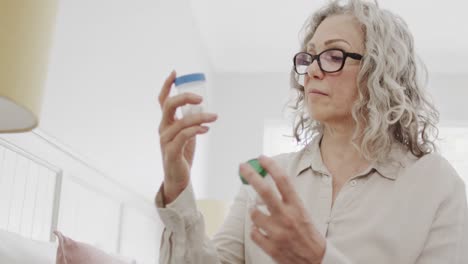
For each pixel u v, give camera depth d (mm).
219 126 6004
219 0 4652
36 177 1771
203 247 1058
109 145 2555
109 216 2514
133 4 2912
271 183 972
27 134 1660
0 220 1538
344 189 1203
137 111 3025
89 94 2273
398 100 1242
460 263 1143
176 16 4004
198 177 4996
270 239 840
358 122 1206
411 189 1183
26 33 847
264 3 4691
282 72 6066
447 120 5801
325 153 1276
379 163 1220
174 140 956
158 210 1036
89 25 2254
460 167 5766
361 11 1281
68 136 2043
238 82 6105
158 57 3461
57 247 1584
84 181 2178
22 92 835
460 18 4824
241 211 1270
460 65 5703
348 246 1135
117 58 2654
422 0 4602
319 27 1312
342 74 1233
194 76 1024
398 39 1290
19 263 1312
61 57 1956
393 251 1130
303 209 812
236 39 5359
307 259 842
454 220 1162
